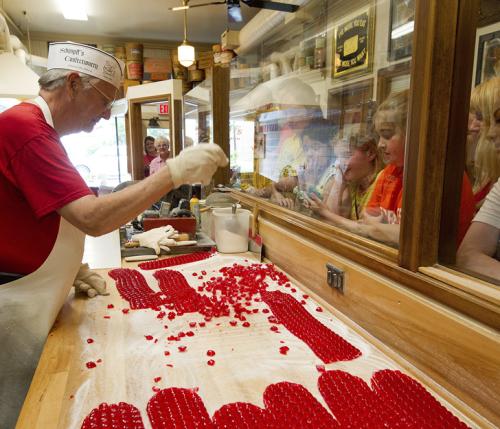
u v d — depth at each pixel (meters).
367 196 1.13
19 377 1.02
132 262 1.81
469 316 0.76
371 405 0.77
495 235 0.86
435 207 0.86
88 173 5.61
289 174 1.67
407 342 0.91
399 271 0.94
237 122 2.35
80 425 0.73
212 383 0.85
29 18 4.77
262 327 1.12
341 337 1.05
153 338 1.06
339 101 1.29
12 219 1.04
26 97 2.61
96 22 4.92
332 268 1.21
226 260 1.79
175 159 1.03
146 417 0.75
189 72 4.73
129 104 5.16
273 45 1.79
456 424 0.72
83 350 1.00
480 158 0.95
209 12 4.50
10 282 1.07
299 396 0.80
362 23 1.16
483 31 0.98
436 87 0.80
